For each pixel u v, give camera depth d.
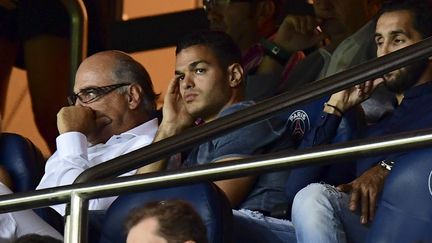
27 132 17.16
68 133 13.31
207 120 13.22
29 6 16.62
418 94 12.20
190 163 12.84
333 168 12.19
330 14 14.51
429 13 12.48
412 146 9.73
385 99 12.73
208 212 11.32
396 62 10.51
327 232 11.49
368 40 13.81
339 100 12.24
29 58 16.66
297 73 14.17
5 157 13.59
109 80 13.62
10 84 17.16
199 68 13.16
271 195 12.37
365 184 11.66
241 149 12.60
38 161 13.84
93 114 13.55
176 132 13.03
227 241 11.41
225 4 15.17
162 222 9.94
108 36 17.66
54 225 12.59
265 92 14.18
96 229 11.88
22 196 10.62
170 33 17.77
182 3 18.11
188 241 9.93
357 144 9.84
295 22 14.64
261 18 15.17
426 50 10.42
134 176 10.36
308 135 12.30
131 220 10.02
